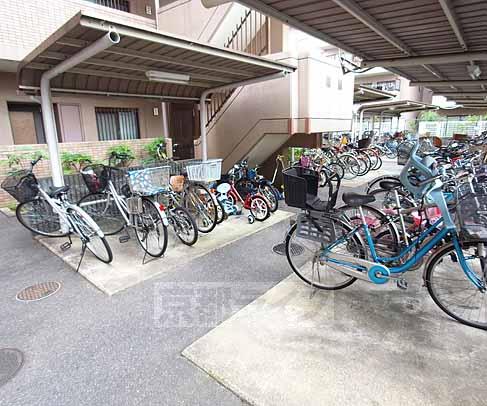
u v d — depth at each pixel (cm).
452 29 304
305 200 246
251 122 594
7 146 561
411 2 246
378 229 273
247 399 163
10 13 551
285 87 537
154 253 345
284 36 531
